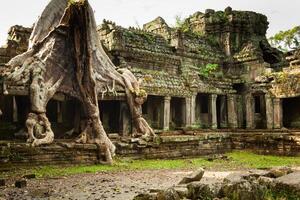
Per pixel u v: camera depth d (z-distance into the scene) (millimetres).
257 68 31906
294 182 7574
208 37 34531
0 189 11859
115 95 22703
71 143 18922
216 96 31297
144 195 8781
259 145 26828
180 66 30359
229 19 34500
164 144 23312
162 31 33188
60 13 21234
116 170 17359
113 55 25984
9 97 22344
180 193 8555
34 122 18281
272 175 9594
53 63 19859
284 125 31469
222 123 32344
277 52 35750
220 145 27438
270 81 30078
